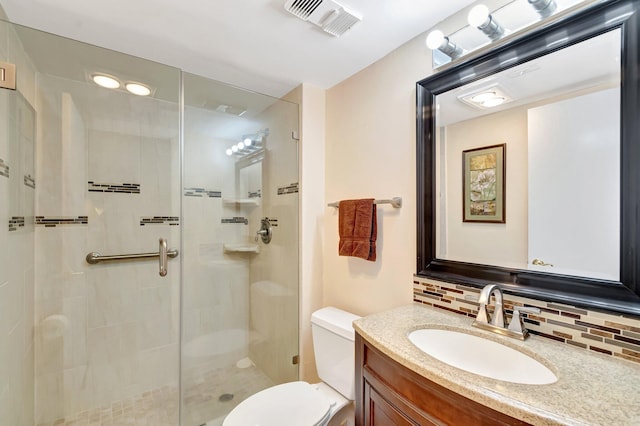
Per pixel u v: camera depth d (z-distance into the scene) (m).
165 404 1.95
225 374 2.14
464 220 1.25
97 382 1.82
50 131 1.65
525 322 1.04
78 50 1.50
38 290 1.63
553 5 0.98
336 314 1.66
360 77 1.77
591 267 0.92
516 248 1.09
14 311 1.35
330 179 2.00
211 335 2.12
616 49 0.87
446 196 1.31
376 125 1.66
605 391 0.69
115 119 1.84
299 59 1.66
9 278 1.29
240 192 2.21
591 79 0.92
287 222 2.05
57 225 1.69
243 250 2.26
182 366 2.02
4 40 1.23
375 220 1.60
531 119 1.05
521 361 0.93
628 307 0.84
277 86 2.00
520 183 1.08
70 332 1.74
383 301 1.60
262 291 2.22
